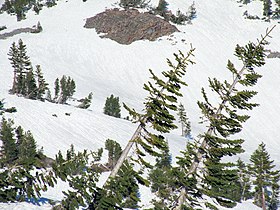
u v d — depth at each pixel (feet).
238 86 351.25
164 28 433.07
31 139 139.85
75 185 68.08
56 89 263.08
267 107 331.16
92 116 212.84
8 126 143.13
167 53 403.34
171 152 194.90
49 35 433.89
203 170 66.23
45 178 78.28
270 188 180.65
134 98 321.93
